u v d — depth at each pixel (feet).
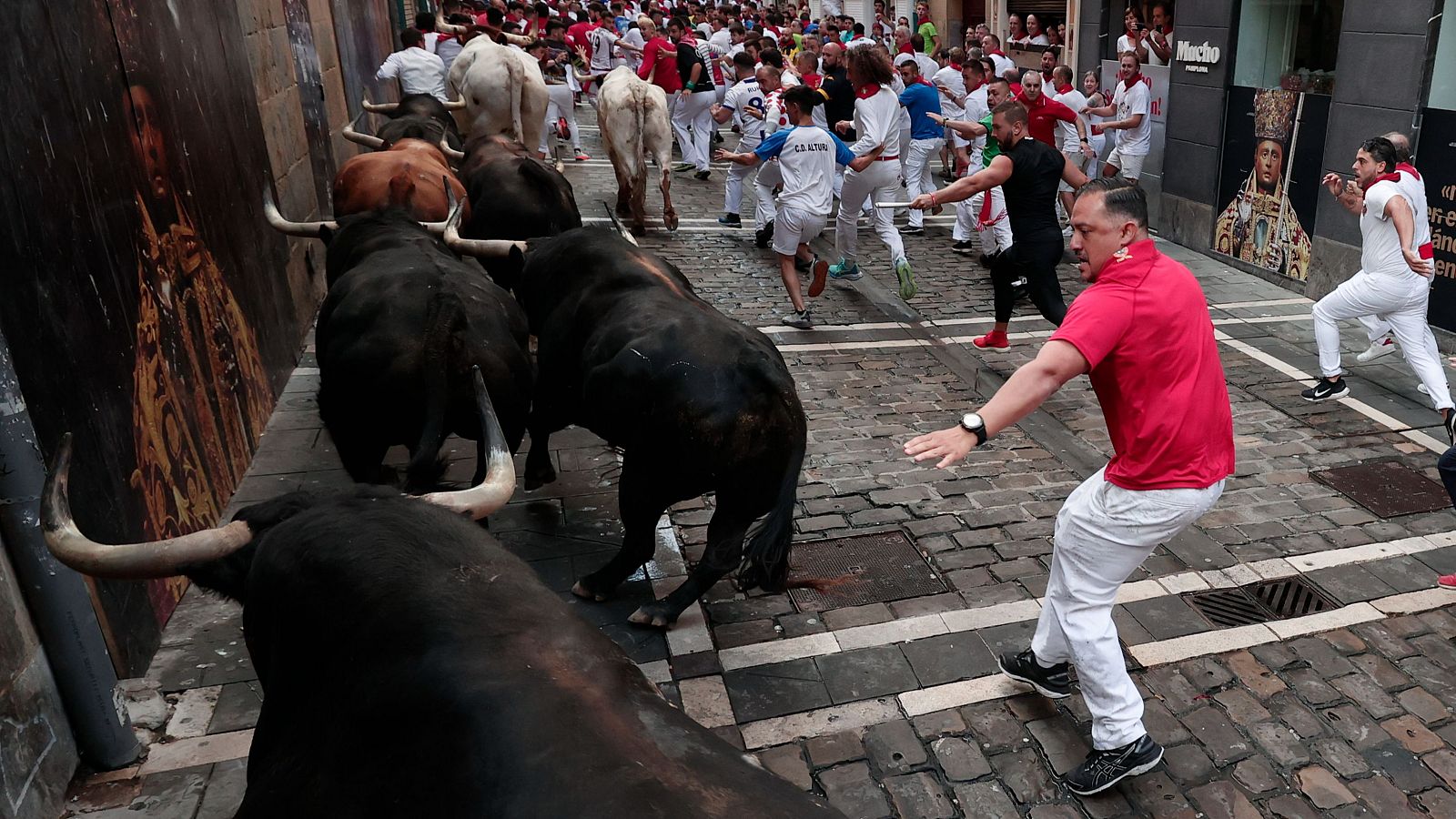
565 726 5.68
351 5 42.37
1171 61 37.83
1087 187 10.70
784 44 69.62
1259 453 20.89
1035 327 28.91
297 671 6.99
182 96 19.17
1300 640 14.75
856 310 30.50
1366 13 28.14
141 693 13.66
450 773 5.64
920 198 24.84
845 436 21.79
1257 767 12.36
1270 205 33.24
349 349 14.17
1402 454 20.76
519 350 14.84
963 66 41.81
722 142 62.08
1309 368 25.53
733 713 13.29
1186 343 10.63
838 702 13.52
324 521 7.28
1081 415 22.94
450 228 18.81
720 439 12.89
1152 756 11.75
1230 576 16.43
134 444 14.94
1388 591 15.96
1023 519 18.24
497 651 6.18
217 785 12.06
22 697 11.09
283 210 26.66
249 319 21.79
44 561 11.25
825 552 17.17
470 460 20.35
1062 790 12.05
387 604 6.53
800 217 27.43
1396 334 22.29
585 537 17.51
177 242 17.88
